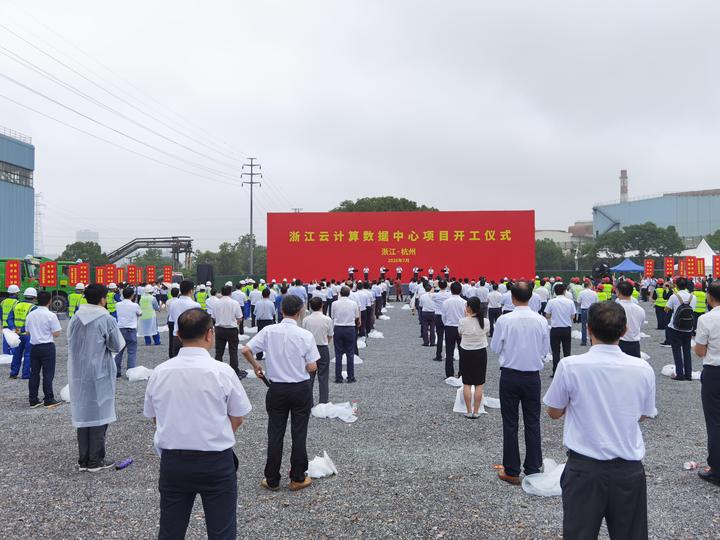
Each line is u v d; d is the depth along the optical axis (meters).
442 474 4.87
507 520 3.93
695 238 87.75
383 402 7.71
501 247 32.19
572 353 12.10
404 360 11.55
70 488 4.60
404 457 5.34
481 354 6.70
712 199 93.56
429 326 13.70
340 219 32.97
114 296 15.30
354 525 3.86
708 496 4.34
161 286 26.36
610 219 104.50
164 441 2.74
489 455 5.41
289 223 33.12
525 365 4.61
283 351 4.50
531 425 4.71
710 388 4.61
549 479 4.53
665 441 5.82
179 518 2.77
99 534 3.76
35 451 5.63
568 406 2.73
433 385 8.90
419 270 28.05
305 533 3.74
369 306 15.96
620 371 2.60
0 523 3.93
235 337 9.42
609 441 2.54
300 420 4.55
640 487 2.53
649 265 29.77
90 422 4.95
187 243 49.00
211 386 2.76
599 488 2.53
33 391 7.58
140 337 15.95
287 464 5.21
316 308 7.32
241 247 77.50
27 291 9.77
